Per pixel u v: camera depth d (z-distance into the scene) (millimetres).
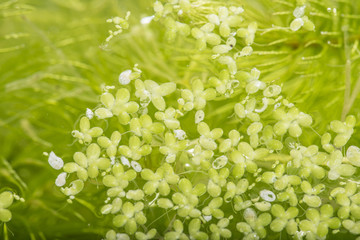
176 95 225
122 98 219
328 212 217
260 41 230
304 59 230
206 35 223
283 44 232
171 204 218
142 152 218
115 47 232
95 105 227
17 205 223
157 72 230
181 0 226
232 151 219
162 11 227
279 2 230
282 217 218
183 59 230
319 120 224
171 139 219
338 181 218
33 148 227
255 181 219
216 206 218
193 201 218
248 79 221
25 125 228
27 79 232
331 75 229
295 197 218
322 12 229
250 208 219
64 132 226
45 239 223
